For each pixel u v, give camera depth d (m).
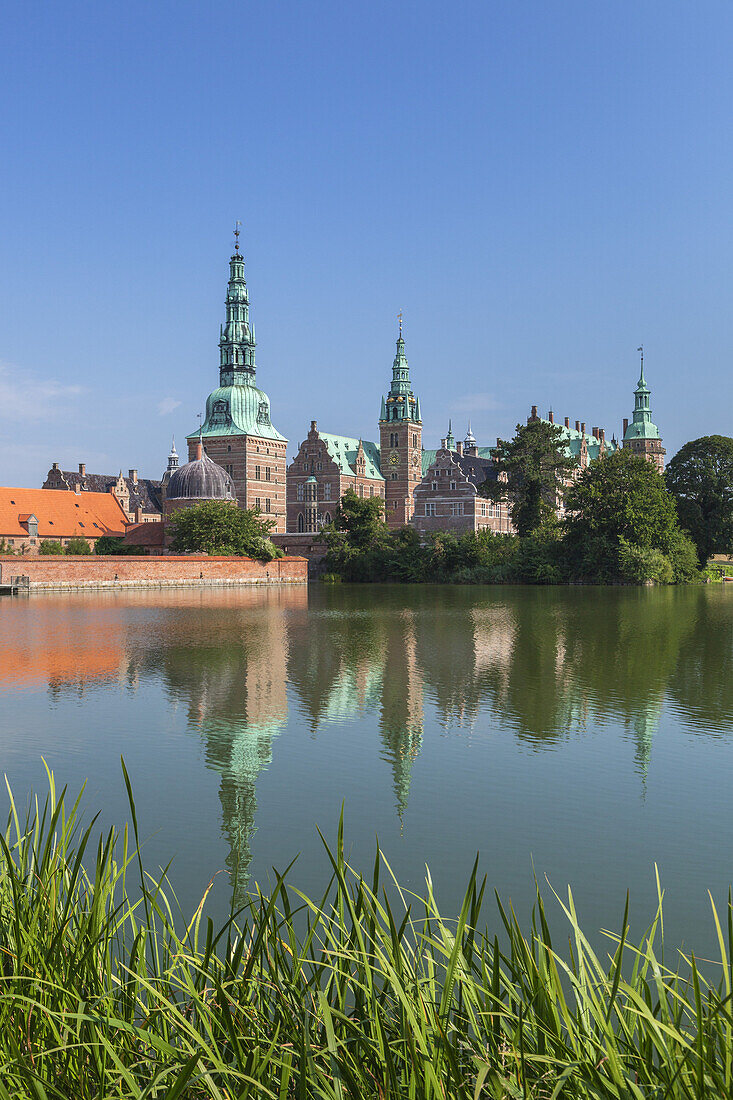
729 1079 3.91
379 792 15.27
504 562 97.94
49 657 32.69
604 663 30.81
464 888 11.09
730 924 4.41
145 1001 5.95
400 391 160.38
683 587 87.81
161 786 15.55
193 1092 4.46
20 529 107.56
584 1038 4.37
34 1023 4.91
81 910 6.06
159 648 35.59
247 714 21.92
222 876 11.39
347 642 37.88
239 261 138.38
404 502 159.75
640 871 11.63
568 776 16.25
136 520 130.88
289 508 153.88
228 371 139.00
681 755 17.70
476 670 29.33
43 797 14.77
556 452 100.44
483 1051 4.42
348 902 5.04
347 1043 4.62
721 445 102.44
